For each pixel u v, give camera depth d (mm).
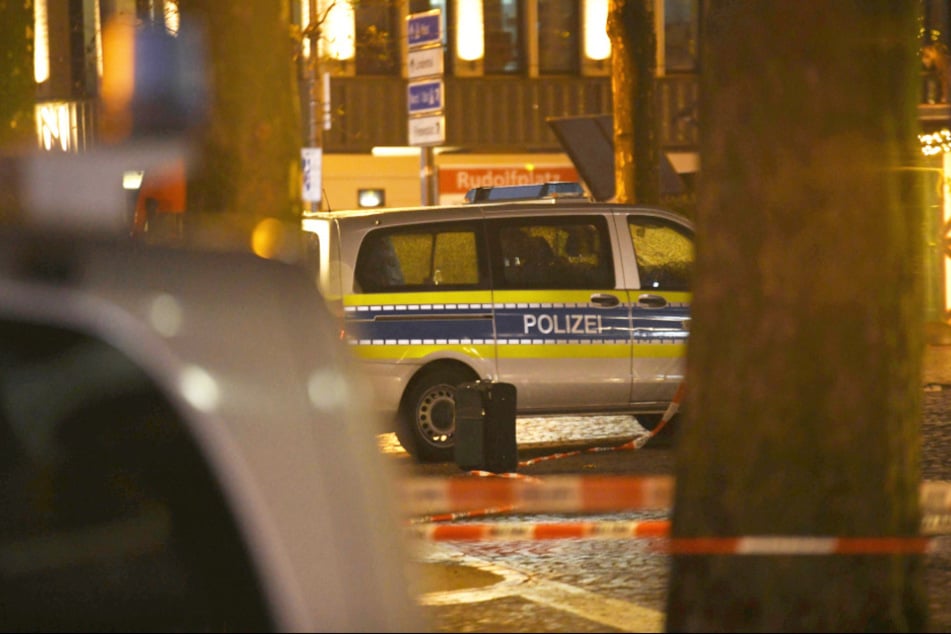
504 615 28562
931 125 95188
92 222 6633
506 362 48625
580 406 49531
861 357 19125
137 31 8250
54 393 6441
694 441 19812
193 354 6480
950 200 96812
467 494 29016
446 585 31203
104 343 6434
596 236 50062
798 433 19188
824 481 19203
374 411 6898
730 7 19281
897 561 19672
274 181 31078
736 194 19266
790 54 18891
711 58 19594
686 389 19984
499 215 49219
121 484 6438
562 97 137250
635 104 77812
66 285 6430
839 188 18875
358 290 47531
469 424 44625
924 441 52594
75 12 120062
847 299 19000
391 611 6594
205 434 6430
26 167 6523
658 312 50188
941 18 128875
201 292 6609
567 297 49344
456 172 135750
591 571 32531
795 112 18906
